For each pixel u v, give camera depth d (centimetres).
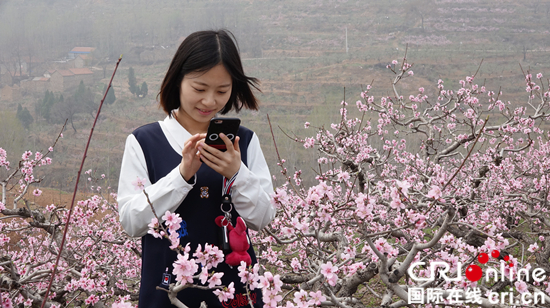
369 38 11012
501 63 7956
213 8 12988
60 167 4281
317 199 180
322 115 4484
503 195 526
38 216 393
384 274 206
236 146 149
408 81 7169
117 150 5231
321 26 12319
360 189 402
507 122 582
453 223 181
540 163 635
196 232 151
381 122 663
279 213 372
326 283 231
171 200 141
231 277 151
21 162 412
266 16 13225
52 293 348
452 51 9131
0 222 383
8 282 281
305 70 8744
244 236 150
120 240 491
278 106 6469
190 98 152
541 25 10544
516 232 481
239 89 171
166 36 11494
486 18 11481
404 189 183
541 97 598
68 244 451
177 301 139
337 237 316
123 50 10644
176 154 156
